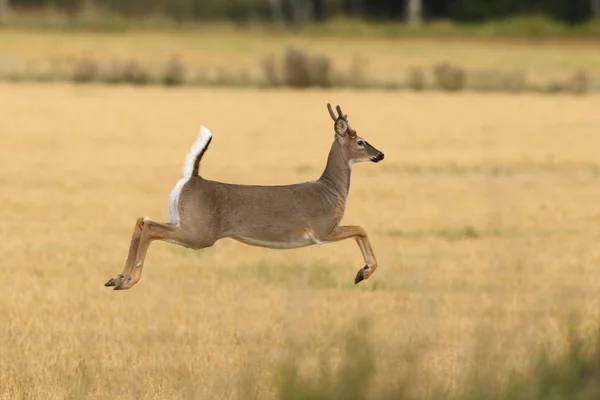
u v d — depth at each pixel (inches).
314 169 4562.0
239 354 1774.1
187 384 1573.6
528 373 1219.9
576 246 2893.7
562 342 1720.0
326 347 1486.2
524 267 2564.0
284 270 2546.8
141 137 5679.1
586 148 5403.5
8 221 3221.0
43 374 1673.2
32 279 2407.7
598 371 1202.0
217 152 5132.9
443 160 4921.3
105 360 1759.4
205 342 1887.3
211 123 6314.0
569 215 3459.6
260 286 2364.7
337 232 1571.1
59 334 1936.5
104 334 1937.7
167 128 6063.0
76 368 1679.4
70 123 6151.6
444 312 2074.3
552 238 3021.7
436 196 3853.3
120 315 2085.4
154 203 3614.7
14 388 1601.9
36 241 2903.5
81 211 3427.7
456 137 5802.2
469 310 2100.1
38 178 4180.6
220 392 1514.5
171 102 7298.2
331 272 2527.1
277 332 1930.4
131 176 4296.3
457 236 3058.6
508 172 4544.8
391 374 1202.6
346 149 1594.5
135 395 1555.1
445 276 2469.2
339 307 2129.7
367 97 7780.5
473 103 7495.1
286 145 5457.7
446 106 7288.4
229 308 2142.0
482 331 1593.3
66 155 4923.7
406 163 4808.1
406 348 1392.7
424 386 1306.6
